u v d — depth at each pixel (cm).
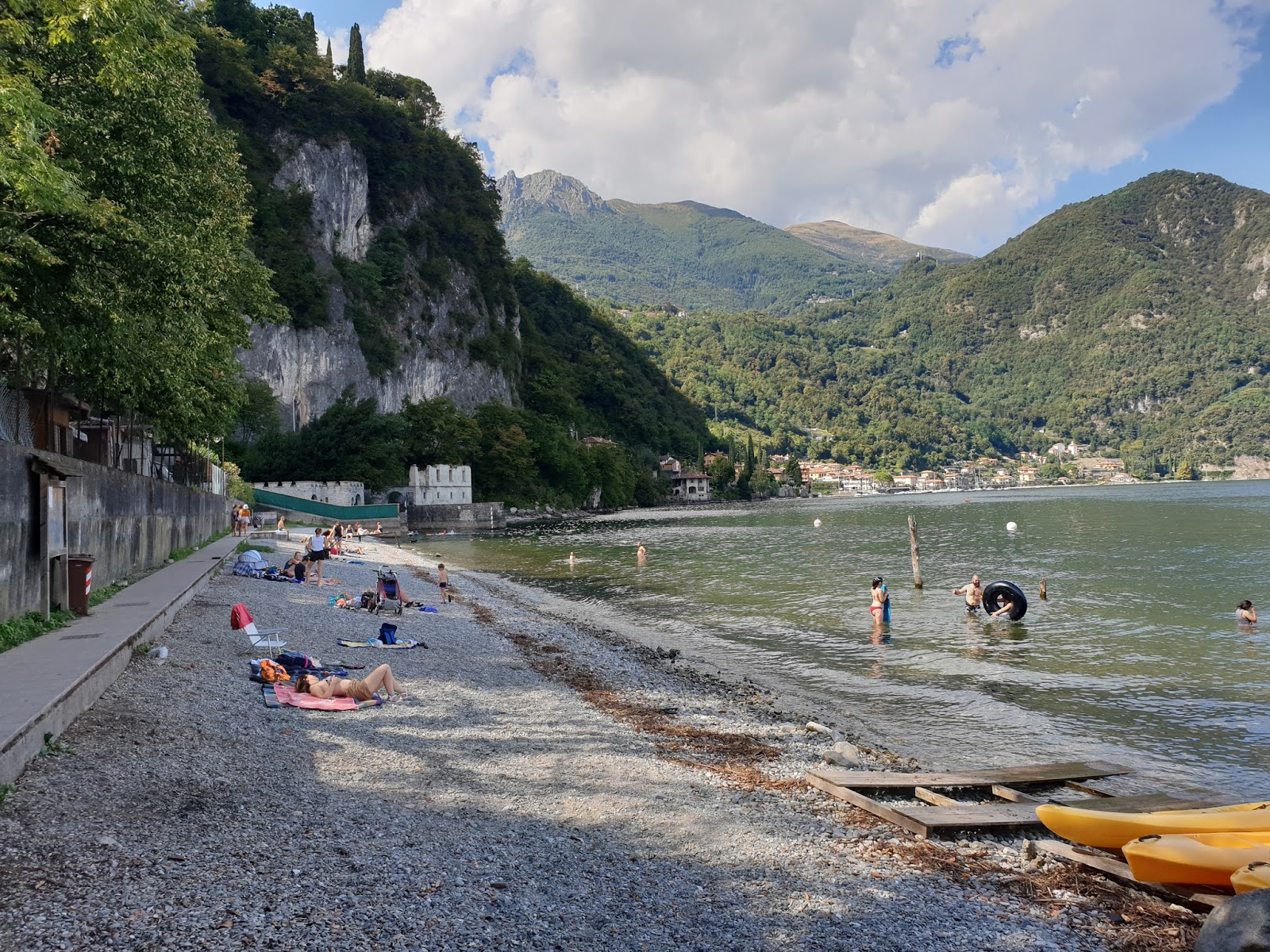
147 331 2108
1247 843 920
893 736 1623
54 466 1622
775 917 791
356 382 13325
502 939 691
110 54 1675
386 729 1338
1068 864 955
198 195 2441
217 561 3141
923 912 823
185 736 1138
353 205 14775
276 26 15462
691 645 2602
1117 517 9925
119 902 669
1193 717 1766
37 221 1752
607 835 978
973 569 4772
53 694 1057
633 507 18038
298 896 716
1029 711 1820
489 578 4656
